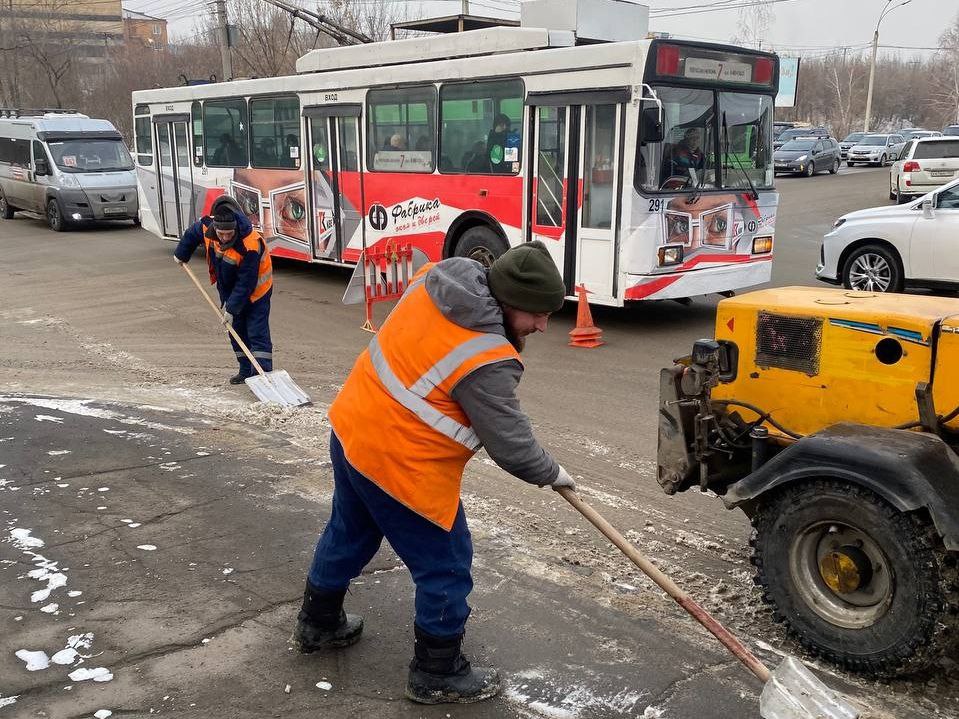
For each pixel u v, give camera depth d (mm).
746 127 10047
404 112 11430
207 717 2994
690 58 9172
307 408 6949
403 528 2924
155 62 45125
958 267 10406
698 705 3094
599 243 9445
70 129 21469
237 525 4570
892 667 3135
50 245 18312
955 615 3018
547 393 7414
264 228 14258
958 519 2930
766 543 3459
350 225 12664
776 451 3939
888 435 3213
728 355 4008
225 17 27141
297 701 3094
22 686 3146
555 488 3012
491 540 4477
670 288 9398
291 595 3830
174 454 5715
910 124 98375
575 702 3113
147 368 8375
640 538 4520
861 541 3213
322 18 19266
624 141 9016
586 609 3762
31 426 6250
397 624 3621
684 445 3971
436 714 3039
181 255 7703
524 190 10047
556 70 9492
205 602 3760
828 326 3674
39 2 46062
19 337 9758
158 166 16734
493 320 2756
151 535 4430
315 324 10406
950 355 3326
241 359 7660
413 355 2787
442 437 2807
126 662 3311
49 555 4184
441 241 11273
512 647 3461
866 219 11250
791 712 2744
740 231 9984
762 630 3605
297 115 13078
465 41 10773
